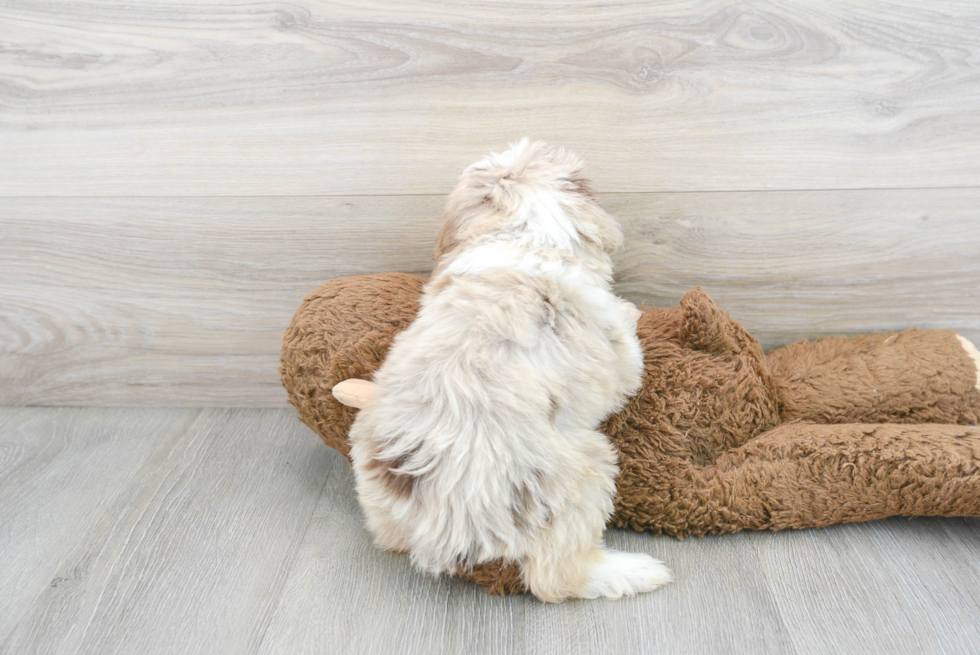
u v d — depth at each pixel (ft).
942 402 4.54
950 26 4.37
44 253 5.12
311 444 5.17
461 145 4.77
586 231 4.01
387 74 4.59
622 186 4.85
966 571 3.80
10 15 4.51
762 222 4.92
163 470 4.86
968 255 4.95
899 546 3.98
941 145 4.66
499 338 3.48
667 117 4.65
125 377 5.53
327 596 3.79
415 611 3.69
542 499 3.39
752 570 3.85
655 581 3.72
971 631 3.44
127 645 3.52
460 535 3.36
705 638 3.46
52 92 4.68
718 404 4.18
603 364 3.69
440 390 3.40
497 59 4.54
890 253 4.98
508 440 3.34
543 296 3.63
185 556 4.09
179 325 5.35
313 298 4.56
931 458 3.76
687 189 4.84
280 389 5.54
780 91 4.56
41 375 5.51
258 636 3.55
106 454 5.03
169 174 4.89
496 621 3.61
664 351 4.33
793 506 3.95
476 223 3.98
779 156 4.73
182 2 4.45
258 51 4.57
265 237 5.07
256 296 5.26
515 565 3.60
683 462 4.09
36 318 5.32
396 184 4.89
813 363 4.80
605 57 4.51
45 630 3.61
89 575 3.95
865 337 5.02
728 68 4.52
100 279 5.21
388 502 3.50
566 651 3.42
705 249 5.01
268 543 4.19
